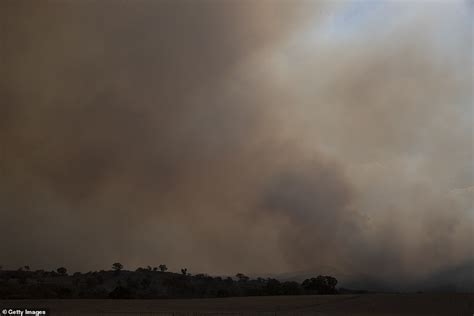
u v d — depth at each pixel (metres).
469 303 61.06
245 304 69.88
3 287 103.12
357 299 69.31
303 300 73.38
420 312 56.09
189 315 51.84
